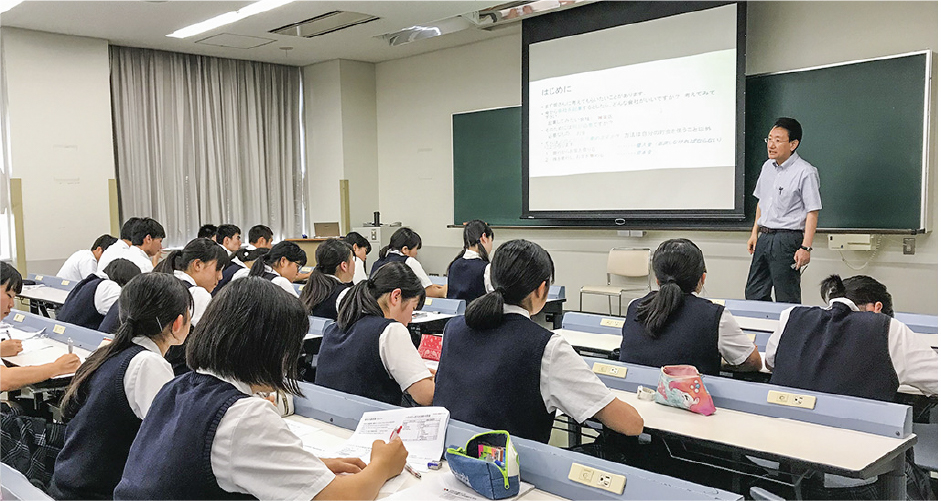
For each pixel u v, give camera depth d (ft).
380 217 28.45
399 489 4.72
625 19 19.63
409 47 24.94
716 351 7.30
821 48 16.58
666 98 18.92
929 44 14.88
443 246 26.27
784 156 14.58
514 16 19.89
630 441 6.97
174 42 23.00
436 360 8.86
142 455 4.19
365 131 27.78
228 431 3.99
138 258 15.48
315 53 25.48
